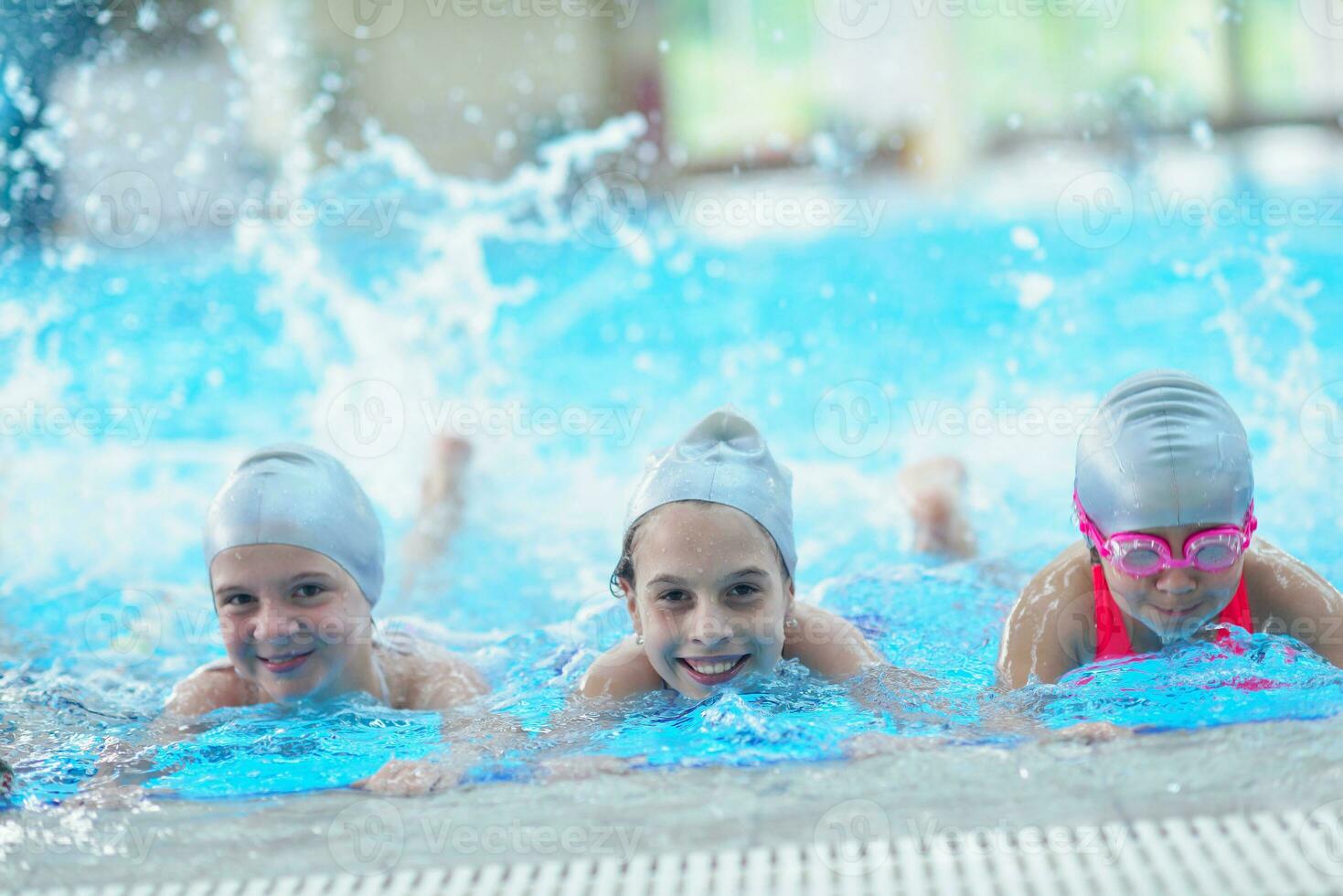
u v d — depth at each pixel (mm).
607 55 13664
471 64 13062
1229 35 14023
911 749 2488
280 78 11609
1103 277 7918
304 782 2559
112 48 9969
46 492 5461
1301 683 2742
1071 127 13391
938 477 4559
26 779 2631
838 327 7465
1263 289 7270
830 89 14734
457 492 5113
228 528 3006
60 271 8703
